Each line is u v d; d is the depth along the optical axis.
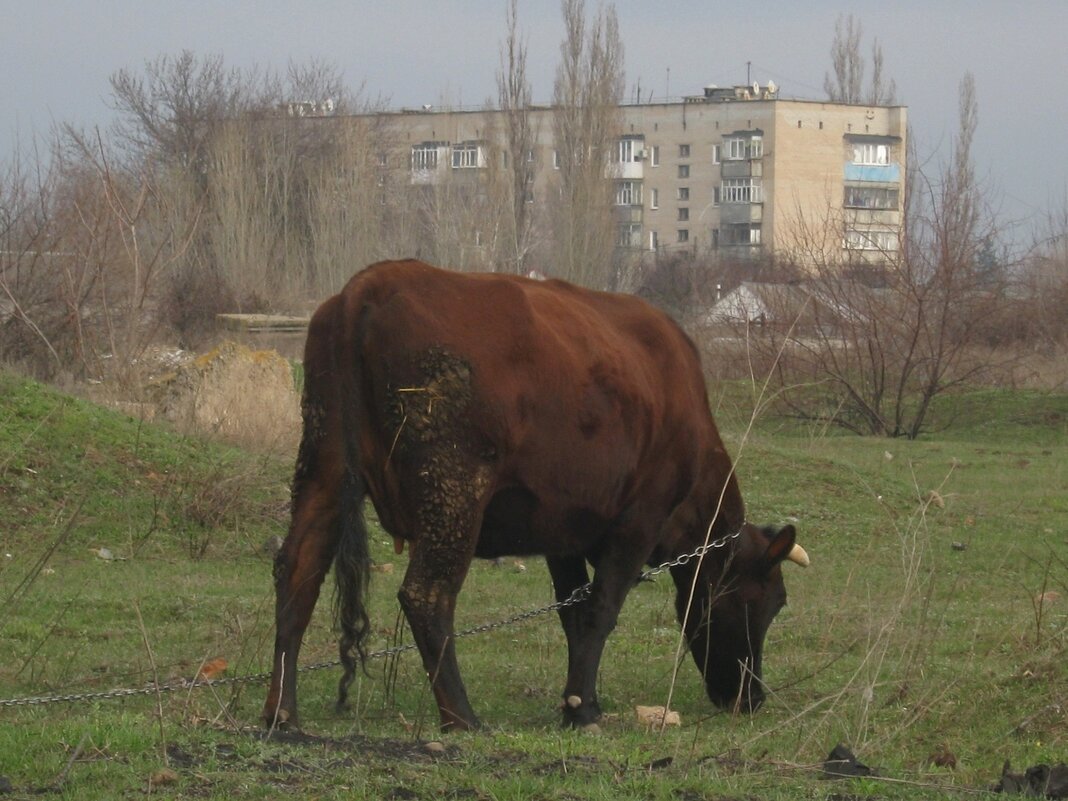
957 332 81.50
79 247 64.56
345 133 139.25
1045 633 27.44
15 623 28.52
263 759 16.66
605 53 141.50
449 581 20.08
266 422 49.38
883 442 73.38
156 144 143.25
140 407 49.84
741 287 93.56
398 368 19.91
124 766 15.95
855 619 31.14
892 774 18.78
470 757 17.45
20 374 53.44
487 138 157.38
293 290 124.06
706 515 24.89
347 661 20.48
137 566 36.75
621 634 30.92
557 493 21.27
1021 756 20.67
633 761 18.20
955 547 44.06
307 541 20.09
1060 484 58.28
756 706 25.00
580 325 21.94
